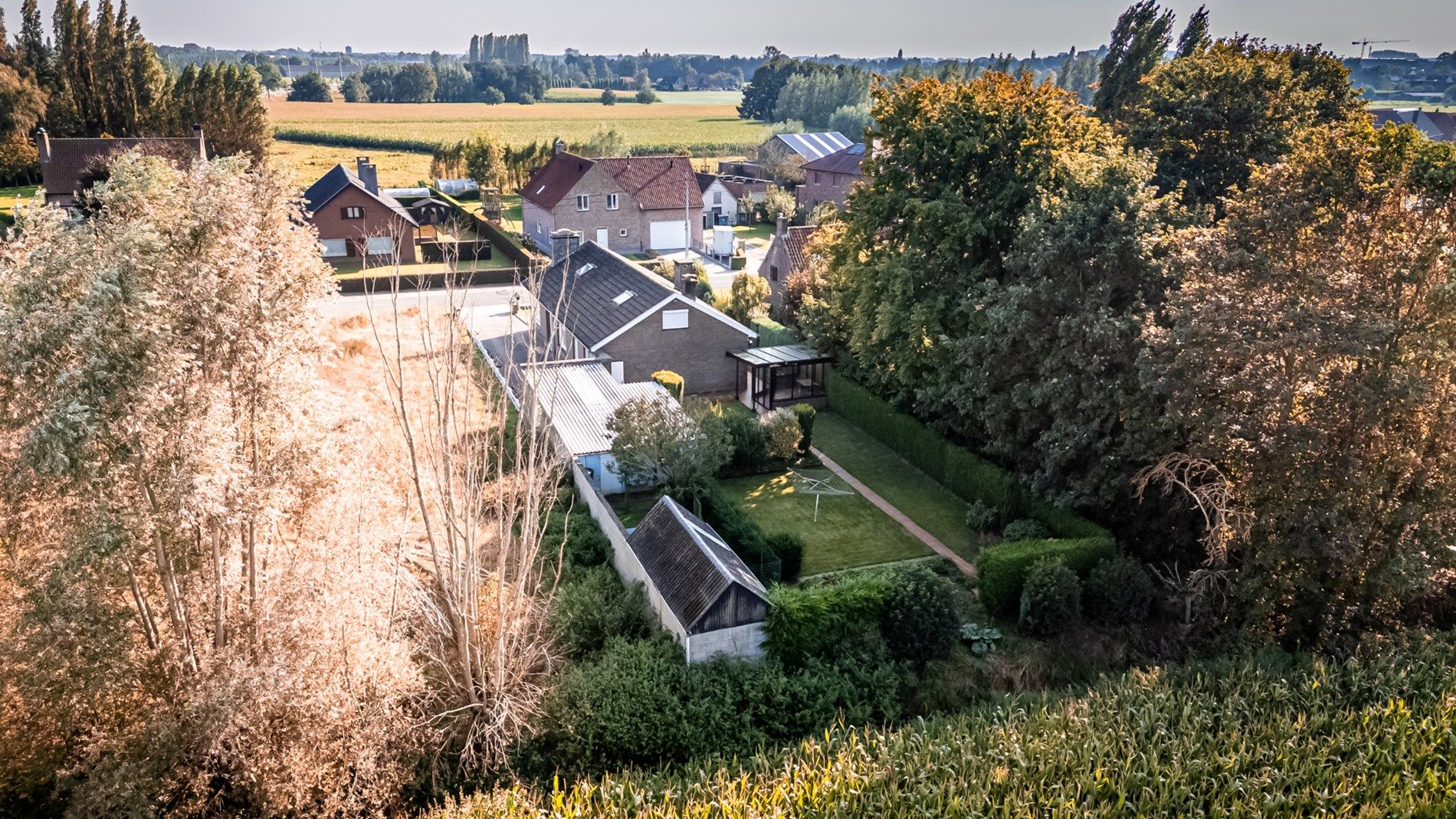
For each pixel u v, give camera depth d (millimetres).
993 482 32688
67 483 16562
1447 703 20969
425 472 27031
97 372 15812
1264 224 25406
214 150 104375
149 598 19750
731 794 18875
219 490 17344
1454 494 23500
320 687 18844
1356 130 26578
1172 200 32125
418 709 21125
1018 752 19938
